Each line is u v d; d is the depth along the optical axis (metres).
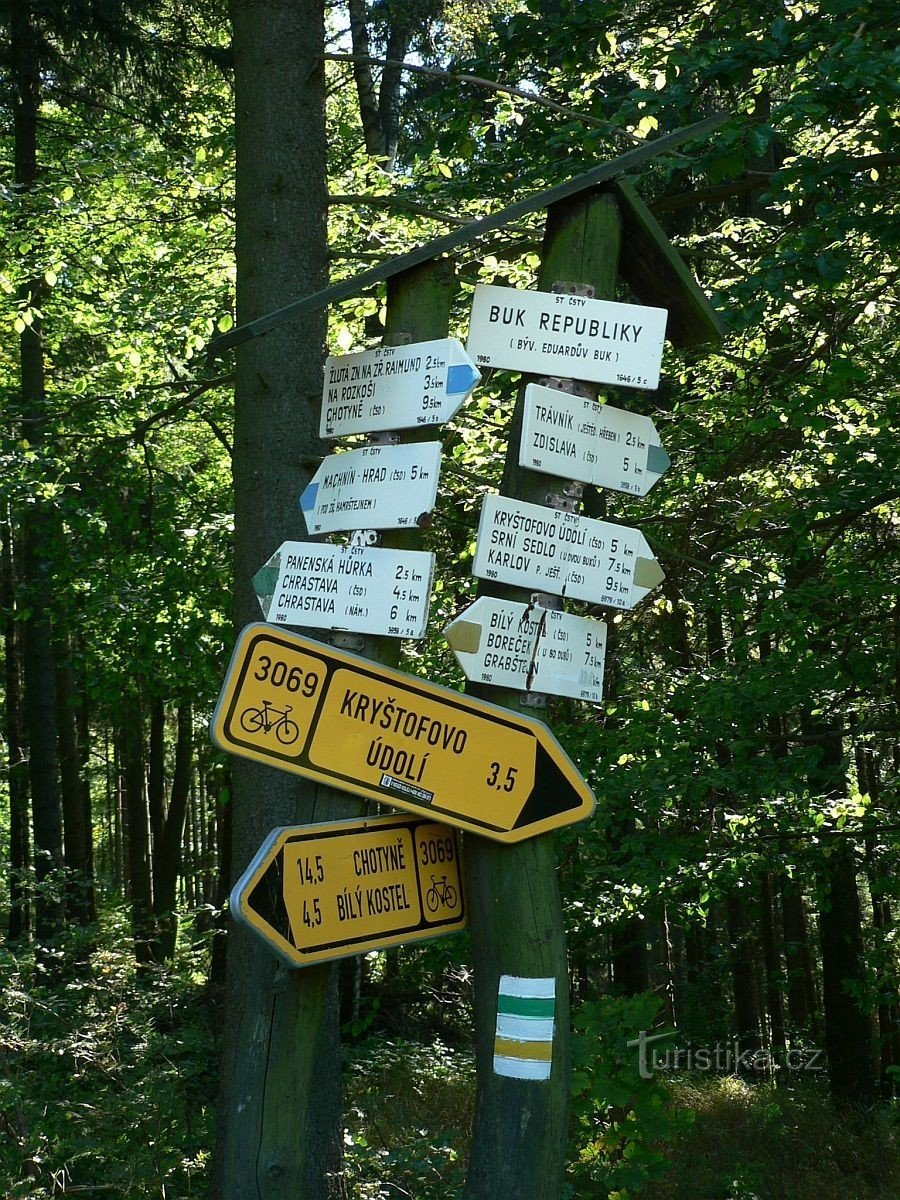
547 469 3.09
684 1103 11.95
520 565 3.07
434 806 2.99
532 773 3.07
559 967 3.05
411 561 3.07
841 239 6.29
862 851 8.48
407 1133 7.54
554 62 7.61
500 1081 2.99
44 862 13.10
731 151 5.76
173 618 10.26
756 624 8.13
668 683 8.82
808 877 8.50
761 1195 9.47
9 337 12.56
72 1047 6.29
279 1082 3.07
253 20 5.36
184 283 9.28
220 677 10.87
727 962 17.33
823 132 7.54
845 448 7.96
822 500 8.17
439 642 8.65
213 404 9.80
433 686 3.02
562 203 3.26
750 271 6.98
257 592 3.25
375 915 2.99
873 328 9.02
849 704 9.16
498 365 3.14
